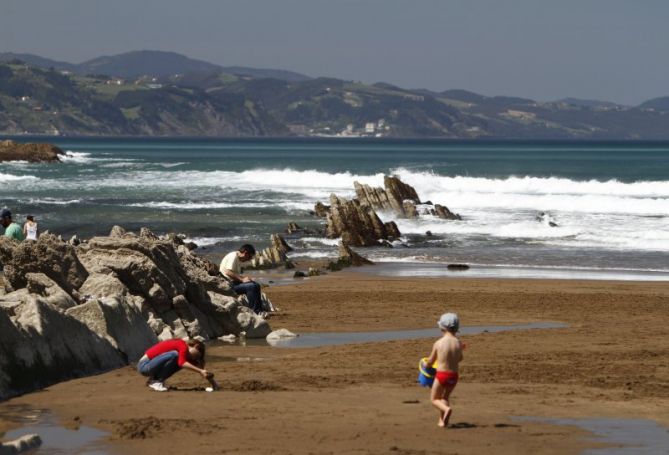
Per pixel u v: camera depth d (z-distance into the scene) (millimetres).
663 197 93438
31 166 143250
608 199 80875
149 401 16984
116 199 85375
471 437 14219
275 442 13766
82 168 140125
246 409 16234
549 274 46250
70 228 63562
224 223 68250
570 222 69062
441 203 84750
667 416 15859
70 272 23750
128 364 21375
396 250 57125
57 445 13664
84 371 19891
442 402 14883
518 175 133750
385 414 15844
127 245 25703
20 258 23266
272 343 25609
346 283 41625
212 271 31453
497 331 27656
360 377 19688
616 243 58812
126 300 22906
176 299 25344
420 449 13422
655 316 31297
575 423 15289
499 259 52312
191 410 16141
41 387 18422
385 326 28766
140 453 13164
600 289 39344
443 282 41938
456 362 14938
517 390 18203
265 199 88125
